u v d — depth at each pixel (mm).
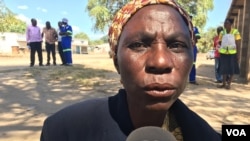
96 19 25656
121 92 737
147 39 595
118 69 666
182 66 596
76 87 8320
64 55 14609
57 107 6051
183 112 721
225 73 9203
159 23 601
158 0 630
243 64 13523
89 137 738
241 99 7492
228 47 9102
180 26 616
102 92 7656
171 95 589
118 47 647
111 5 25656
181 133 715
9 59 26906
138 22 610
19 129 4551
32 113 5520
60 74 10586
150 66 579
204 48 61500
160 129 592
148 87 579
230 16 18906
